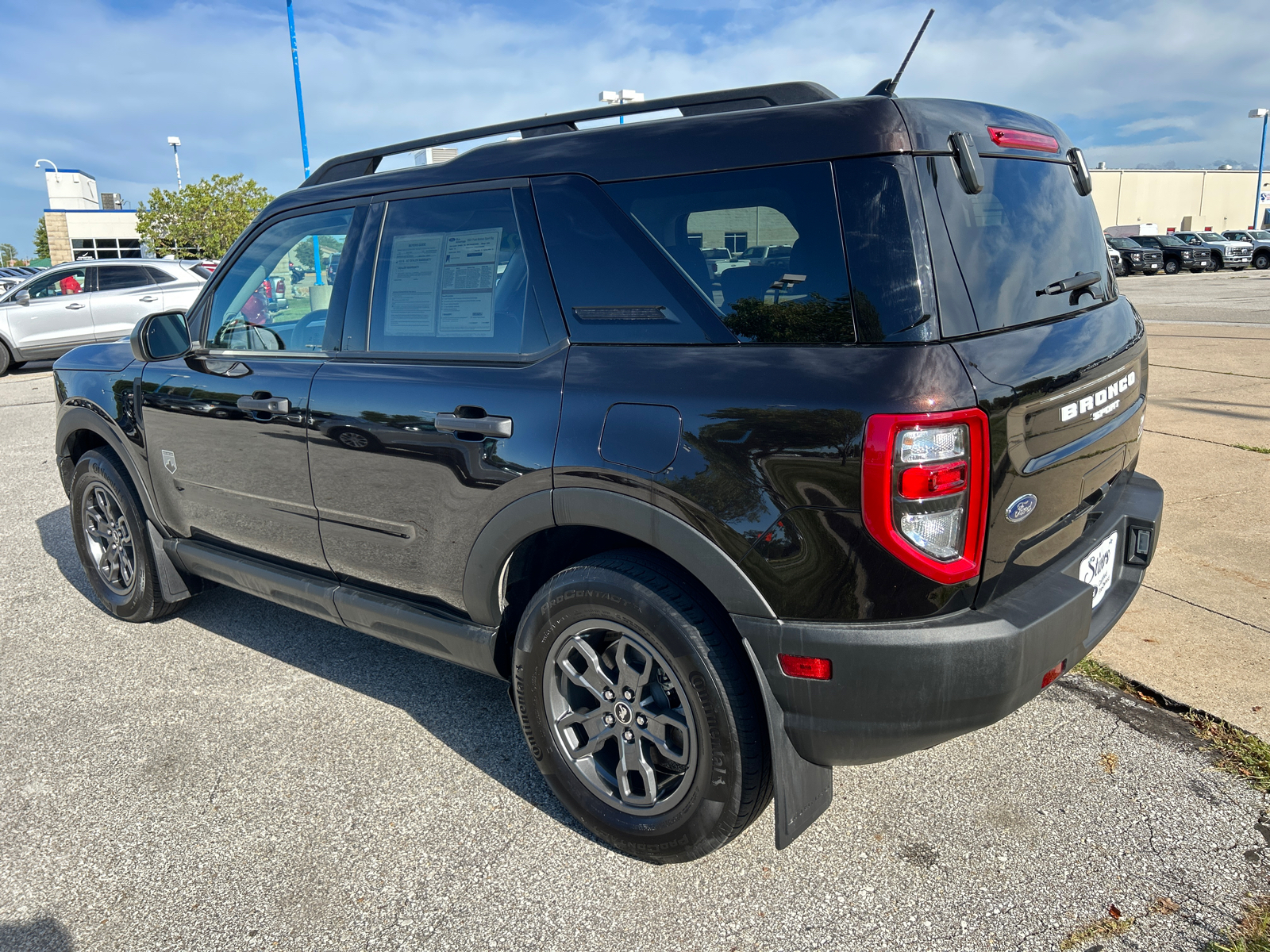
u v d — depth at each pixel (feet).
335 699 10.43
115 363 11.96
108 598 12.89
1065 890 6.86
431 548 8.28
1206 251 103.96
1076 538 7.33
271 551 10.22
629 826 7.27
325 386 8.94
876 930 6.57
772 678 6.23
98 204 225.97
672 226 6.84
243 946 6.63
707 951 6.44
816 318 6.07
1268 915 6.48
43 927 6.89
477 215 8.08
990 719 6.02
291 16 56.75
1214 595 11.82
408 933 6.72
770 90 6.99
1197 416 22.53
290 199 10.09
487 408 7.55
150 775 8.91
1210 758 8.46
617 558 7.04
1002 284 6.38
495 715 10.00
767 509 6.03
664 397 6.49
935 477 5.59
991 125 6.89
